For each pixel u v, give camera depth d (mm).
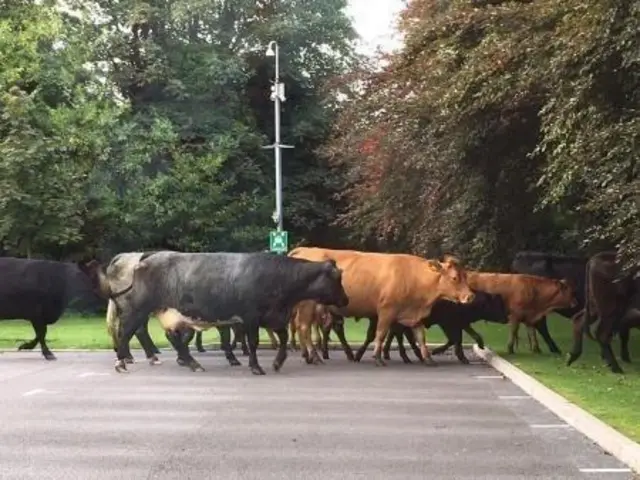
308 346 17672
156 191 37250
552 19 14344
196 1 39812
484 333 25344
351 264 17312
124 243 38062
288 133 44500
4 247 32969
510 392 13477
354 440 9594
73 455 8805
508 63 14688
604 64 12242
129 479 7809
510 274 19328
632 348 20125
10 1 36375
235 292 15750
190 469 8195
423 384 14375
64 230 32469
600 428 9555
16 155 31234
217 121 40844
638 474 8016
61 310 18562
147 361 17859
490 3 16906
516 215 20062
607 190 11930
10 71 33344
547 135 13625
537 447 9258
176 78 40656
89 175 34875
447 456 8797
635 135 11531
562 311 19062
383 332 17266
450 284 17016
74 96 36406
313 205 43562
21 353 20062
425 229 21875
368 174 24312
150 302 16188
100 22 40906
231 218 39594
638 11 11281
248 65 42844
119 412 11445
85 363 17734
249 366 16500
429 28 17125
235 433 9984
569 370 15234
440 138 18406
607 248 19703
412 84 19047
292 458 8680
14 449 9102
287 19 42906
